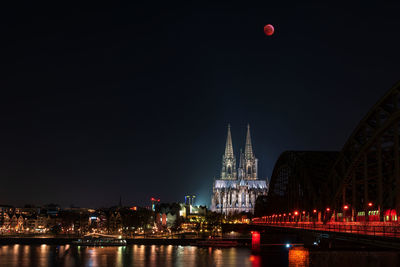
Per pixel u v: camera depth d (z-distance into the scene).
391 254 86.25
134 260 148.50
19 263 141.12
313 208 116.44
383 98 69.25
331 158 132.62
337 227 83.38
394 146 66.00
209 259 150.38
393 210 71.62
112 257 158.25
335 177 96.69
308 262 91.12
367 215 76.12
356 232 69.69
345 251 89.06
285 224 139.62
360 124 79.12
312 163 129.75
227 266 132.00
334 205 95.00
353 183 84.50
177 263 140.25
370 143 74.94
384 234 57.91
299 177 134.75
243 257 155.75
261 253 167.00
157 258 154.50
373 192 88.56
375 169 81.38
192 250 184.75
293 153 142.50
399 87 64.62
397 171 64.94
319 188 118.06
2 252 175.25
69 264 138.88
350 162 86.69
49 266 134.00
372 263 86.94
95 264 138.62
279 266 132.00
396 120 66.38
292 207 144.12
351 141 85.06
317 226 92.88
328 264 89.75
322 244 91.62
